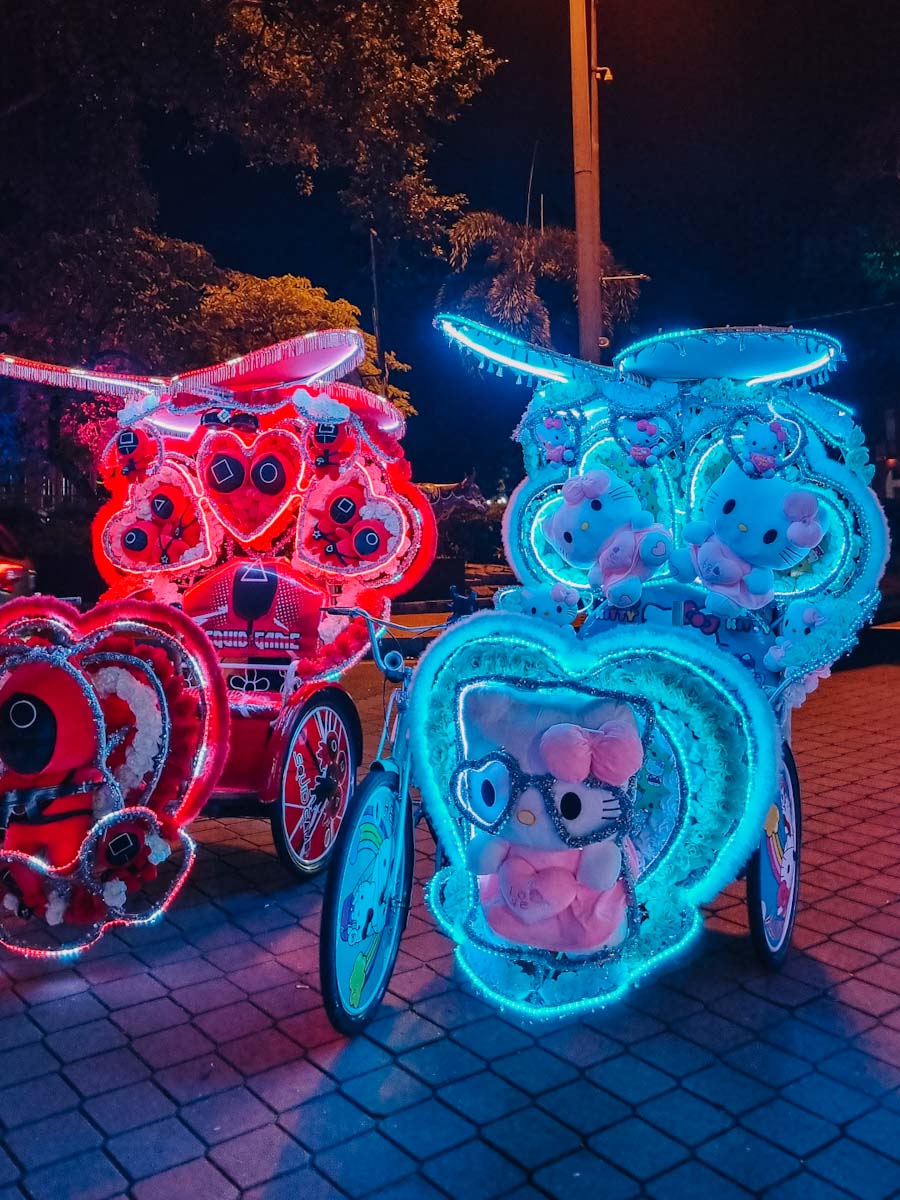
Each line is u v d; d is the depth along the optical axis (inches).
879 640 467.5
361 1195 103.7
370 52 536.7
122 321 601.3
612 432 154.4
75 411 641.6
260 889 181.2
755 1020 136.9
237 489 194.2
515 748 112.7
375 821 135.0
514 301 792.9
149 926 165.6
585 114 438.3
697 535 144.9
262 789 170.9
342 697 195.2
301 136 561.9
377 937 136.7
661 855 119.2
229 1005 140.7
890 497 877.8
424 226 650.2
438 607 626.2
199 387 189.6
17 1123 114.5
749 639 146.9
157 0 468.4
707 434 148.3
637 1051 129.3
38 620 144.0
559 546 158.1
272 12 525.0
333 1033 133.3
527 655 117.2
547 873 113.1
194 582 207.2
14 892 143.8
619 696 112.9
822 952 157.6
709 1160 109.0
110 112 513.0
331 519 195.0
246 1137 112.3
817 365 147.6
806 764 261.7
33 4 446.6
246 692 187.8
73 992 144.2
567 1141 112.0
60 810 142.0
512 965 123.9
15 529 645.9
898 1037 132.9
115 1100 118.7
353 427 193.5
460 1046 130.5
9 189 548.4
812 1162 108.8
